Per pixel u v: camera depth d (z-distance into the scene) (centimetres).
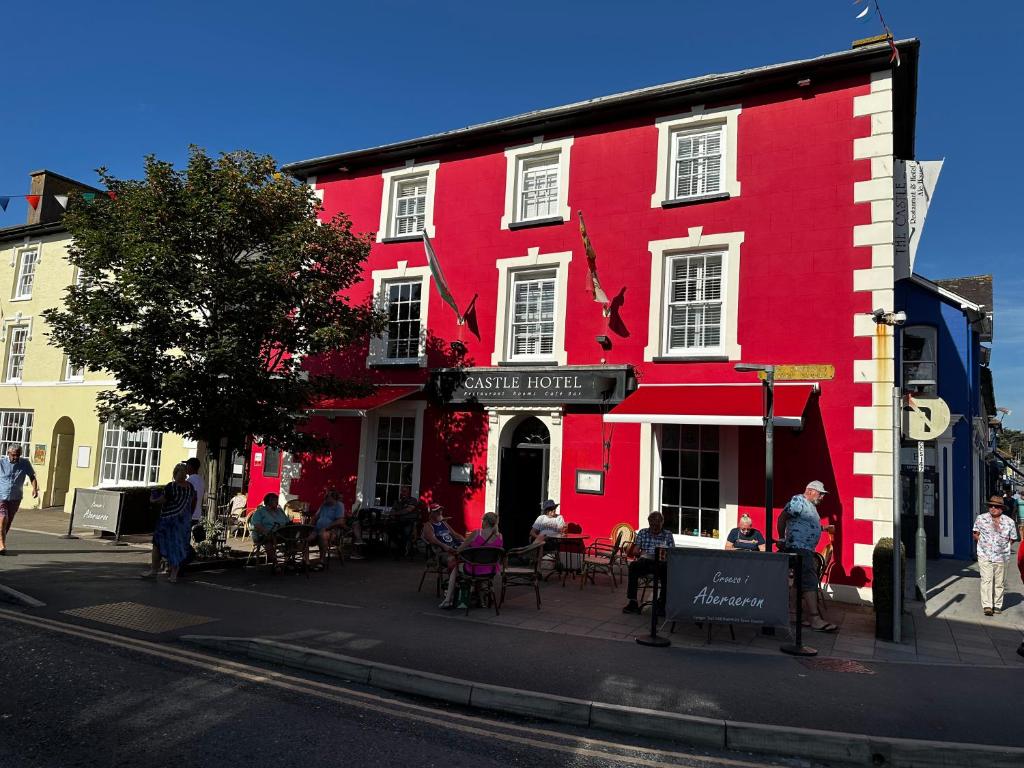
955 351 1686
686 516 1186
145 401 1116
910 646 788
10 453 1204
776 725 520
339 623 795
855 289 1096
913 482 1673
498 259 1416
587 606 942
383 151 1552
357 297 1564
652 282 1254
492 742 495
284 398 1152
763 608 732
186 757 440
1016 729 533
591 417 1271
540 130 1403
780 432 1114
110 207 1142
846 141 1134
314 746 466
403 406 1472
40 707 514
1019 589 1192
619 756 483
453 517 1380
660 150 1281
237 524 1523
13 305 2331
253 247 1178
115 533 1373
